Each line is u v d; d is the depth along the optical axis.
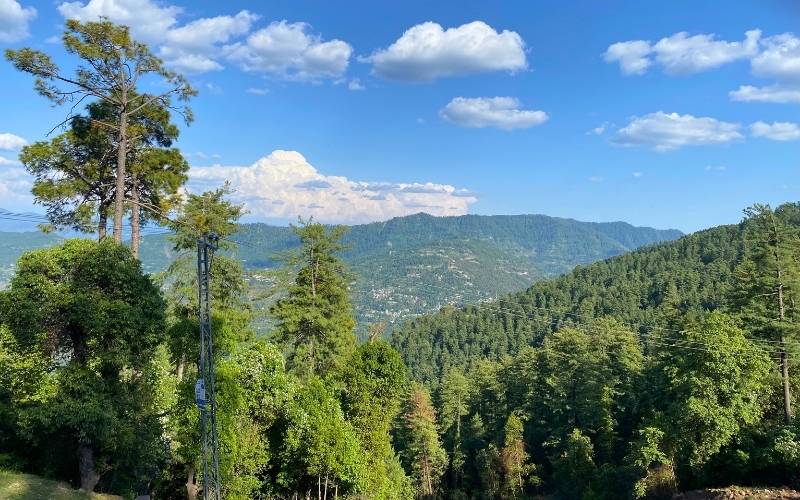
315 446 27.97
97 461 20.59
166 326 21.28
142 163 29.41
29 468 20.47
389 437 34.19
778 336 36.06
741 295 40.84
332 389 31.66
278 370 27.16
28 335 18.12
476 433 71.44
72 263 18.94
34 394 18.28
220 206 32.16
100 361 19.23
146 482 24.70
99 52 25.55
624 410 52.78
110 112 28.44
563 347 63.53
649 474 37.53
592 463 48.88
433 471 66.44
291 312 34.69
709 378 33.62
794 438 30.48
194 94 29.19
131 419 20.20
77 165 27.73
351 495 31.80
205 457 19.30
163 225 31.41
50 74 24.47
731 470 33.72
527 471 57.97
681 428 34.50
